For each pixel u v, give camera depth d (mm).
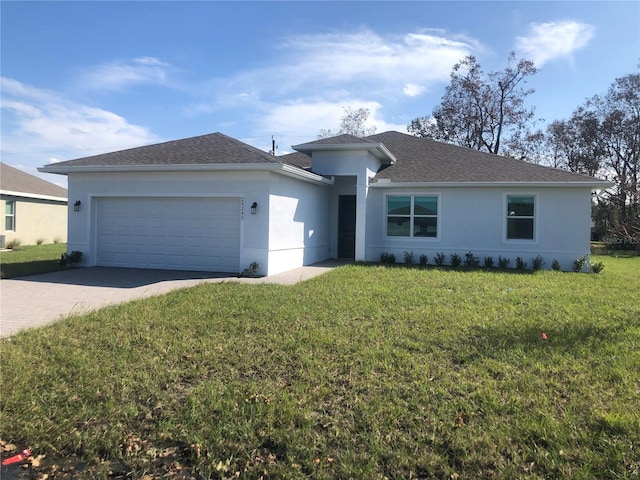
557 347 5227
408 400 3844
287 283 10242
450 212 15234
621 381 4230
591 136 36031
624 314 7070
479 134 37812
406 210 15727
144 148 14148
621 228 30500
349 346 5266
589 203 14055
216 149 13148
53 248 21031
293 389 4086
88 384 4191
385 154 15945
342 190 17047
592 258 21672
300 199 14094
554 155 38781
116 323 6297
